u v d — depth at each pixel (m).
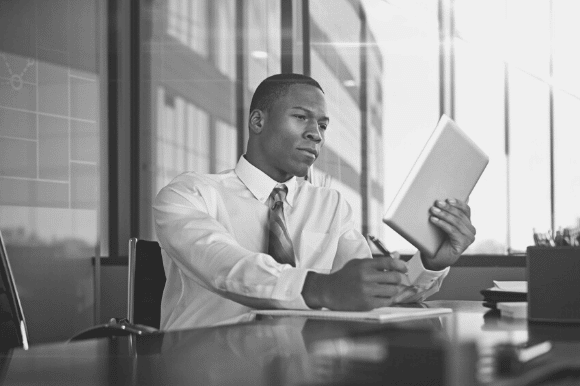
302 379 0.56
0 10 4.54
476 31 5.36
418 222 1.35
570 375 0.59
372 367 0.62
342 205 1.96
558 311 1.04
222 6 5.66
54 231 4.71
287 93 1.80
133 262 1.76
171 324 1.72
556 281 1.04
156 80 5.45
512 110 5.29
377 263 1.20
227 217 1.79
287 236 1.72
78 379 0.59
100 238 5.20
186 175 1.82
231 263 1.35
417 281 1.60
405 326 1.00
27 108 4.65
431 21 5.43
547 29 5.25
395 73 5.48
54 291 4.67
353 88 5.52
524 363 0.61
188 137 5.51
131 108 5.38
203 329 0.99
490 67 5.34
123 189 5.33
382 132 5.48
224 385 0.55
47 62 4.77
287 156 1.79
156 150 5.42
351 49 5.52
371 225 5.42
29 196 4.62
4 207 4.50
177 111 5.49
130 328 1.04
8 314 1.90
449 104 5.41
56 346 0.83
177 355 0.73
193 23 5.54
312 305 1.24
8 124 4.56
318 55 5.56
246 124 5.58
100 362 0.69
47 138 4.74
